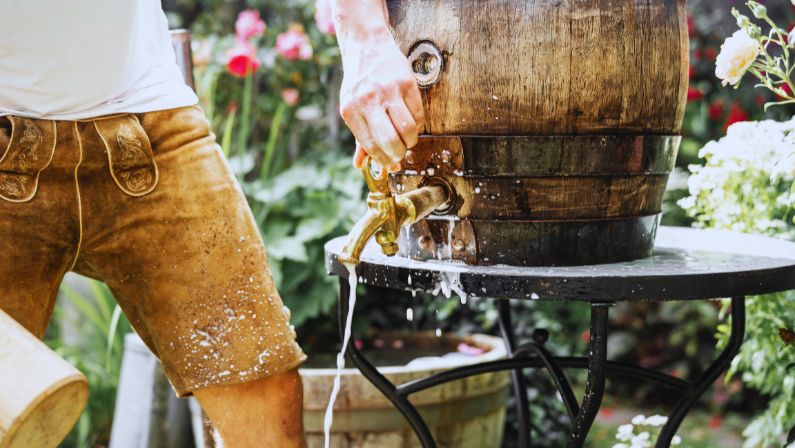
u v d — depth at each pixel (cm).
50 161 119
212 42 339
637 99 123
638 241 132
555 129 121
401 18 128
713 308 310
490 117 122
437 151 126
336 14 121
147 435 215
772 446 202
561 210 124
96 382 268
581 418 119
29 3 112
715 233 164
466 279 119
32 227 121
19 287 122
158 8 136
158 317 130
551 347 255
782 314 158
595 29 120
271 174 330
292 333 135
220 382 129
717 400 313
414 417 144
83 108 121
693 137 353
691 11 367
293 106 341
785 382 159
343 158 312
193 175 129
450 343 245
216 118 321
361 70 117
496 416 204
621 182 126
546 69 120
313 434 187
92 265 131
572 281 114
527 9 120
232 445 134
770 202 171
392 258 136
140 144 124
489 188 124
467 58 122
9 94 117
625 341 328
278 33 348
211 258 129
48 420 90
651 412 309
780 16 352
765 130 160
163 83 131
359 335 259
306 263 271
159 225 128
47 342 280
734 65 132
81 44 117
